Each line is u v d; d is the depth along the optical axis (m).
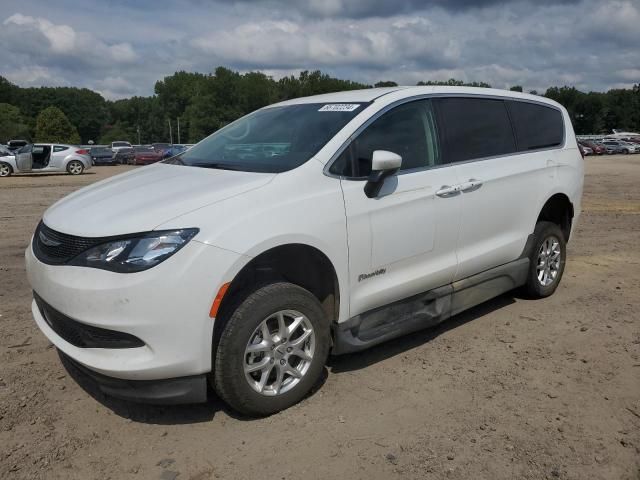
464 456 2.98
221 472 2.87
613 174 24.98
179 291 2.92
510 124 5.02
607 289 5.93
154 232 2.94
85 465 2.90
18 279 6.00
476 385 3.77
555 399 3.59
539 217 5.44
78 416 3.34
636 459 2.97
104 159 45.88
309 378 3.48
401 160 3.61
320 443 3.11
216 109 108.06
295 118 4.19
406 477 2.82
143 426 3.26
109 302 2.89
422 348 4.37
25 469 2.84
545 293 5.50
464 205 4.33
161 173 3.91
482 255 4.58
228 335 3.11
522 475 2.83
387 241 3.79
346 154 3.70
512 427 3.26
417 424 3.29
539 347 4.39
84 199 3.56
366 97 4.13
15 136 109.56
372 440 3.13
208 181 3.47
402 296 4.01
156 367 2.95
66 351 3.15
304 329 3.43
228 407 3.47
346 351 3.69
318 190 3.47
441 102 4.45
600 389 3.72
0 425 3.21
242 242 3.06
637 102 130.00
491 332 4.70
